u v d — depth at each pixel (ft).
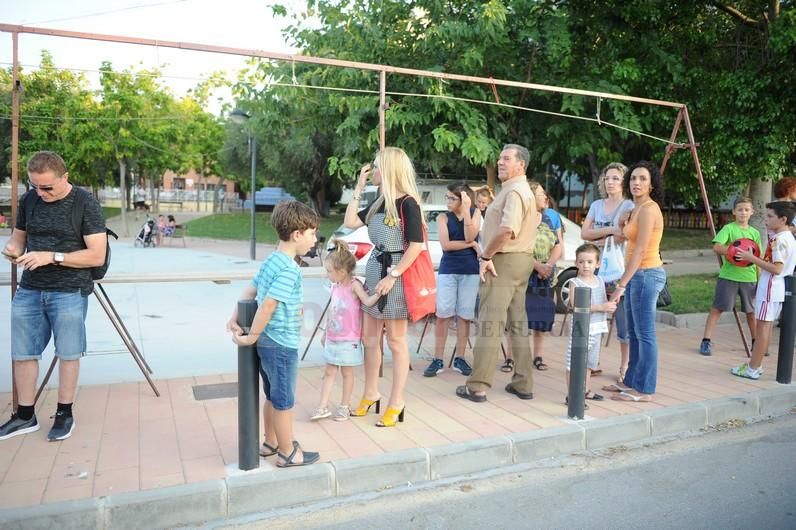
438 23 31.71
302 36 33.65
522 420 14.75
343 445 13.08
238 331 11.39
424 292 13.69
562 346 23.15
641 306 15.97
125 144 80.74
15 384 14.12
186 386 17.22
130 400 15.93
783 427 15.79
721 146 33.55
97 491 10.80
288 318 11.50
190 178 217.77
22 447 12.77
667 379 18.53
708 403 16.03
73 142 80.38
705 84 34.14
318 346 22.40
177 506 10.64
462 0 31.99
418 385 17.85
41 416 14.65
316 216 11.69
